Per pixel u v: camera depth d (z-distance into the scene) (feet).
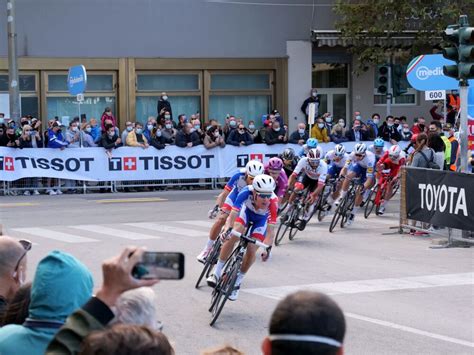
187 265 43.16
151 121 86.89
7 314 14.44
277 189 48.83
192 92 106.01
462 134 49.78
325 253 47.44
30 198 78.79
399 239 53.16
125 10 102.58
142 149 85.05
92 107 102.68
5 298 15.30
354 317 31.42
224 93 107.04
